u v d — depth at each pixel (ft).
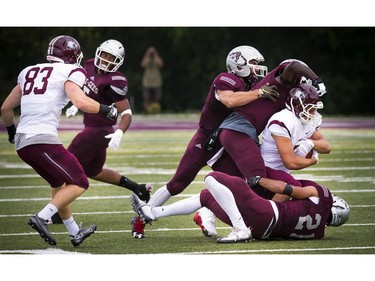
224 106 71.41
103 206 85.92
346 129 184.44
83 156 78.95
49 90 64.18
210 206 66.59
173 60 232.12
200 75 230.07
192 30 225.97
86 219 78.02
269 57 224.74
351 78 225.56
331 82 223.10
